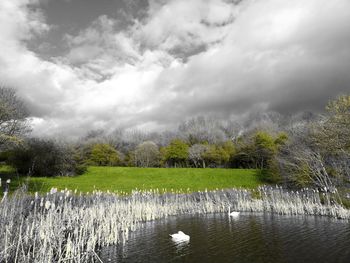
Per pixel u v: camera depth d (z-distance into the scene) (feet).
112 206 89.20
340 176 123.03
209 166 337.31
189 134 418.51
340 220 86.69
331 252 53.78
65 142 230.68
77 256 50.31
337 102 129.08
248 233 75.00
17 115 158.61
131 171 231.30
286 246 59.82
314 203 111.45
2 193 115.96
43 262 44.83
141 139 498.28
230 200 134.21
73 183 169.07
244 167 336.29
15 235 51.47
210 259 53.42
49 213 58.75
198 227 87.10
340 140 125.49
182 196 133.90
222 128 474.90
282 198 120.16
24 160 181.06
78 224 66.33
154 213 108.78
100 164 338.54
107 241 65.77
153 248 62.59
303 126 173.68
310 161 133.39
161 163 350.43
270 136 290.76
